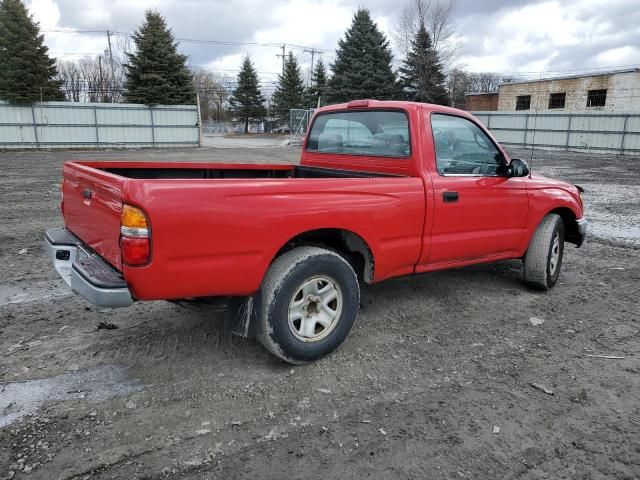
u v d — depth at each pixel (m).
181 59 35.78
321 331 3.43
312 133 5.18
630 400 3.07
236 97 75.31
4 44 29.86
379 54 46.00
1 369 3.27
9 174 15.48
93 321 4.07
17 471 2.33
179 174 4.80
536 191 4.79
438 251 4.04
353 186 3.43
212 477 2.33
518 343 3.87
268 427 2.71
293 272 3.16
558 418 2.86
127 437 2.60
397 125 4.07
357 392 3.10
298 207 3.14
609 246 7.30
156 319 4.12
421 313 4.44
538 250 4.90
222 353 3.55
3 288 4.86
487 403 3.00
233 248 2.90
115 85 59.19
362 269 3.88
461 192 4.09
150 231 2.62
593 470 2.42
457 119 4.24
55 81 31.77
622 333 4.09
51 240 3.61
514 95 43.75
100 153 25.81
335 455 2.50
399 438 2.64
